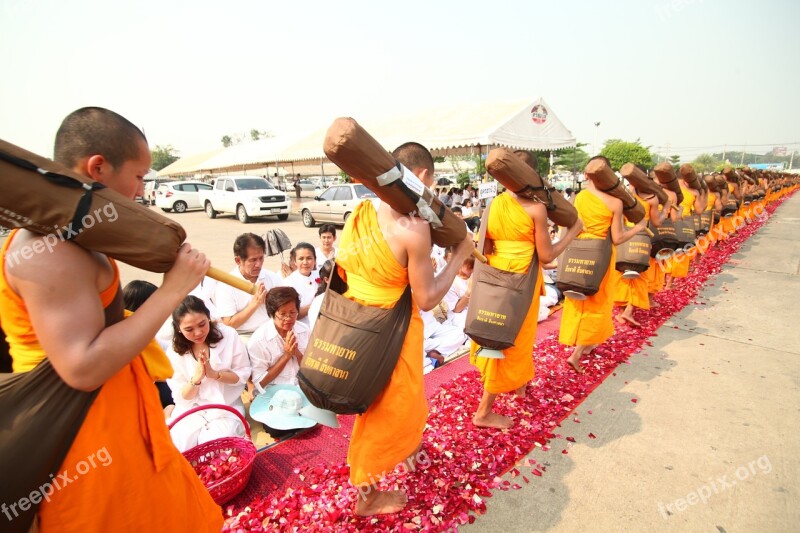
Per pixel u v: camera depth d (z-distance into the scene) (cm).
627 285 488
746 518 220
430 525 211
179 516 144
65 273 104
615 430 296
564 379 368
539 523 218
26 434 110
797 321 506
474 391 347
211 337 284
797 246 988
